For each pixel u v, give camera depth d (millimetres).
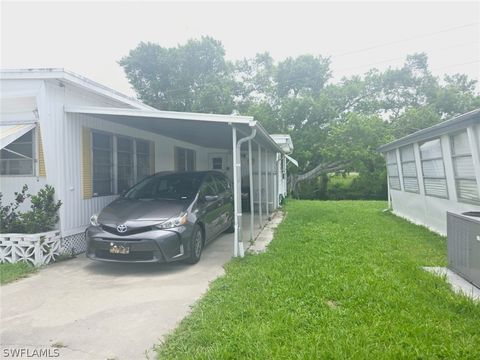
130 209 5633
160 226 5141
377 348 2723
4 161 6273
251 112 22375
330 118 23906
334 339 2854
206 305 3691
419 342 2773
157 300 4051
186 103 25359
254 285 4219
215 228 6820
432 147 7711
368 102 25438
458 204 6621
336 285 4102
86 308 3844
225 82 25062
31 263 5488
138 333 3238
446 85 25531
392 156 11305
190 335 3068
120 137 7750
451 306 3533
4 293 4344
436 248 6176
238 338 2932
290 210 12781
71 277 4984
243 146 10086
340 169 24234
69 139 6191
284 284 4223
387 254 5684
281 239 7023
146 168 8961
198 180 6859
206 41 25438
